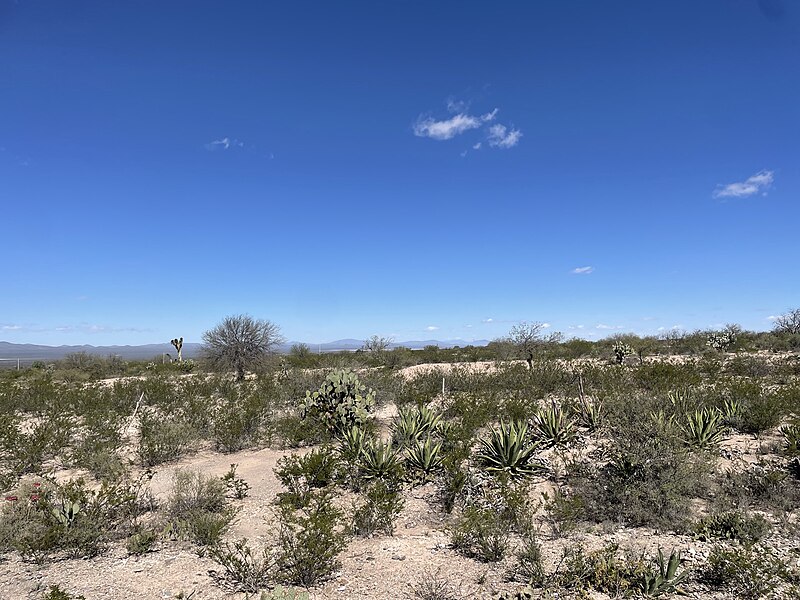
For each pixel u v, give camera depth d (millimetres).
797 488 7617
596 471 8234
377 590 5203
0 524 6746
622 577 5109
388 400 17516
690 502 7203
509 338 28328
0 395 20453
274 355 27766
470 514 6434
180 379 26016
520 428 9758
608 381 18172
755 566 5090
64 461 11281
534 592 5012
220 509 7914
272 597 4328
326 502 7027
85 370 35344
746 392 14031
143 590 5250
